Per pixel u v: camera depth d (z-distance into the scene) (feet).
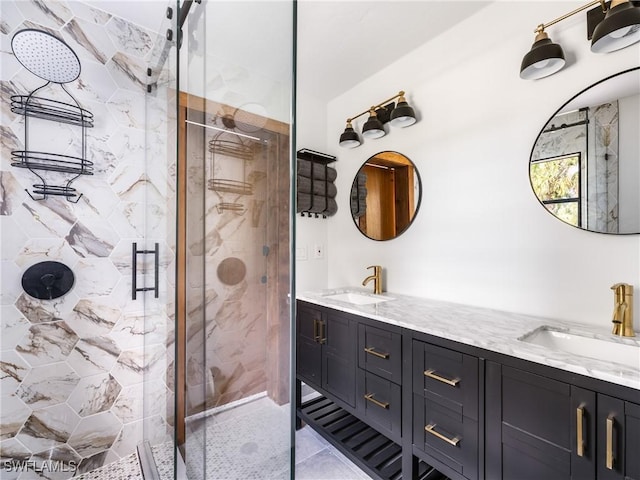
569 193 4.34
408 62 6.51
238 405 3.37
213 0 3.38
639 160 3.80
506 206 5.02
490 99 5.22
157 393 4.77
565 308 4.42
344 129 8.06
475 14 5.41
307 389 7.68
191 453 3.64
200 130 3.59
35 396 4.54
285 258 2.99
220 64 3.39
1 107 4.30
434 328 4.13
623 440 2.62
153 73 5.09
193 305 3.64
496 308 5.16
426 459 4.17
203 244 3.61
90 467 4.95
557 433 3.01
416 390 4.31
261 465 3.18
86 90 4.95
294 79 2.76
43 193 4.57
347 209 7.98
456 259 5.73
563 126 4.40
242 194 3.36
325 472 5.21
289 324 2.98
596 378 2.76
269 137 3.03
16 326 4.42
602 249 4.10
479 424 3.62
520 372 3.28
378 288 6.82
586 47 4.20
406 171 6.59
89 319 4.97
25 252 4.47
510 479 3.35
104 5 5.02
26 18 4.48
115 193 5.20
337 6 5.20
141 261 5.43
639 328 3.83
